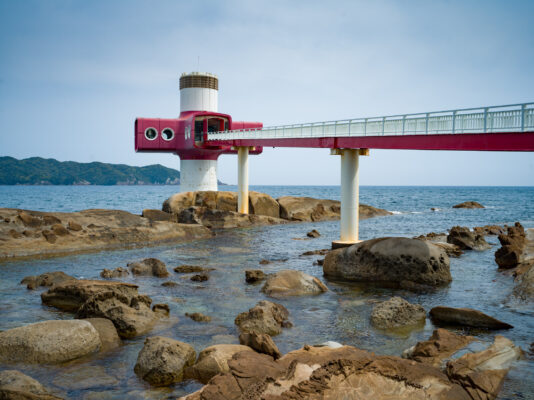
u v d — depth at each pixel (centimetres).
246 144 4431
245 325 1171
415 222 4678
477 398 716
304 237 3341
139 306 1259
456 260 2212
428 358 867
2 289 1630
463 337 966
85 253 2478
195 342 1082
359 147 2511
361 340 1095
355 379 717
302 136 3247
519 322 1216
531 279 1481
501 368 827
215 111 6353
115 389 825
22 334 964
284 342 1085
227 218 4116
